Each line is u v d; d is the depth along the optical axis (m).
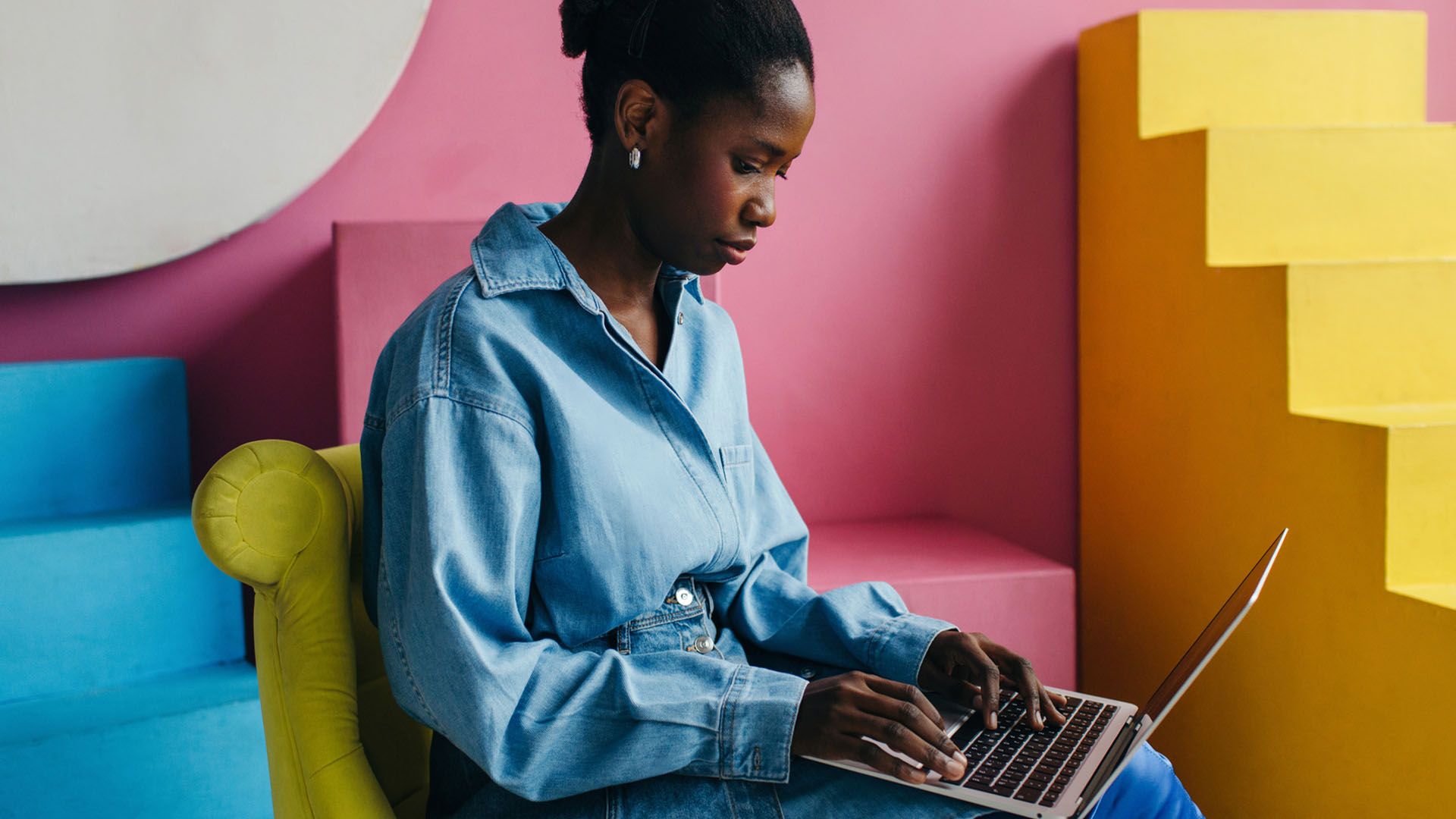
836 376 2.10
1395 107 2.14
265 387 1.88
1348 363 1.72
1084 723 0.92
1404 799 1.52
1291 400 1.70
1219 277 1.83
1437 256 1.95
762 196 0.90
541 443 0.86
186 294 1.83
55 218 1.71
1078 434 2.23
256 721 1.50
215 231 1.79
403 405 0.83
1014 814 0.77
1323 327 1.71
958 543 1.96
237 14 1.75
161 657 1.60
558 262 0.91
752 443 1.13
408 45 1.83
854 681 0.83
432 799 0.95
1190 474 1.91
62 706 1.47
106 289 1.79
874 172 2.09
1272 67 2.06
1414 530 1.54
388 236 1.72
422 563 0.78
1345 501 1.60
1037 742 0.88
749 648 1.08
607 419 0.88
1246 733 1.81
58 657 1.52
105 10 1.70
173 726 1.44
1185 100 2.03
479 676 0.76
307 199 1.87
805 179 2.06
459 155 1.92
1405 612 1.51
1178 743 1.96
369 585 0.92
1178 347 1.93
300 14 1.78
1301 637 1.69
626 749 0.80
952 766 0.77
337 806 0.84
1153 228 1.98
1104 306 2.13
